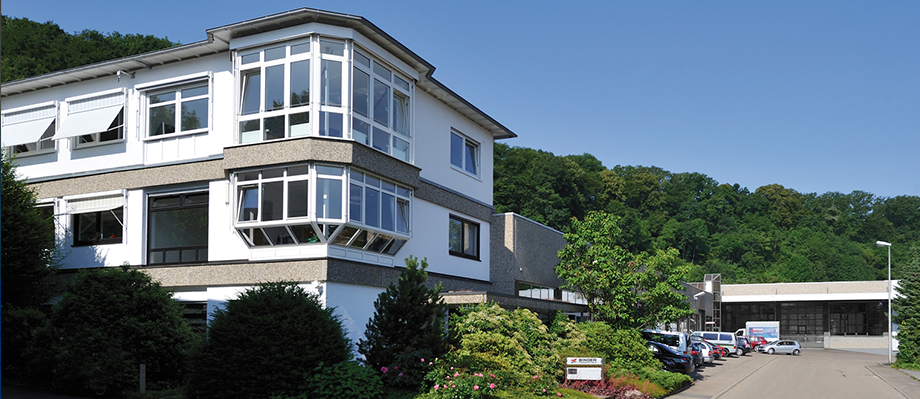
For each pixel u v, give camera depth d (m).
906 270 43.69
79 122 21.11
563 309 26.45
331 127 17.44
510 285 25.42
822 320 73.75
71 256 20.67
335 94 17.58
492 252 26.03
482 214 25.38
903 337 41.75
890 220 135.75
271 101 17.84
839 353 59.72
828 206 134.12
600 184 81.75
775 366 40.72
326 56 17.56
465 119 25.09
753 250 114.25
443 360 14.56
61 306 15.56
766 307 76.69
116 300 15.61
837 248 114.81
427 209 21.97
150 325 15.70
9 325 16.14
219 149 18.89
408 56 19.83
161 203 19.84
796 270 105.94
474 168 26.02
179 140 19.56
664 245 103.19
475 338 16.95
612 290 25.67
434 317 14.93
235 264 18.05
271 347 12.91
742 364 41.62
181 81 19.67
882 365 43.53
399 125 20.11
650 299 25.84
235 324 13.23
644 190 113.62
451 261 23.22
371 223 18.47
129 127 20.41
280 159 17.39
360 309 18.30
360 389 12.98
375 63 18.94
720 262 107.81
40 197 21.42
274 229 17.77
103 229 20.55
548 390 16.52
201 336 14.90
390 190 19.47
